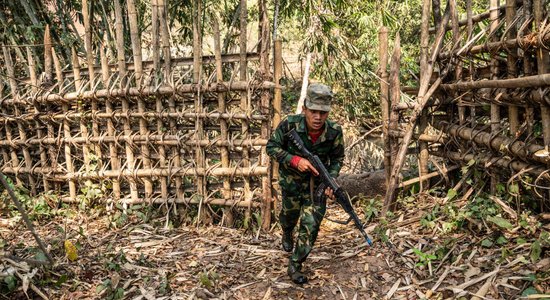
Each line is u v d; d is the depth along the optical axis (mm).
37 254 3574
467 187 4406
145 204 5051
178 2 6848
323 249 4086
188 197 5035
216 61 4566
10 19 6062
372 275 3535
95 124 5152
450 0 4363
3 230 4680
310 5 7793
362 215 5008
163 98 4879
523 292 2883
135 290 3416
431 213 4160
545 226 3441
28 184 5637
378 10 8844
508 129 3875
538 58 3289
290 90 10672
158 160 5051
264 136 4570
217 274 3658
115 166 5152
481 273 3225
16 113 5418
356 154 8500
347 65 8766
